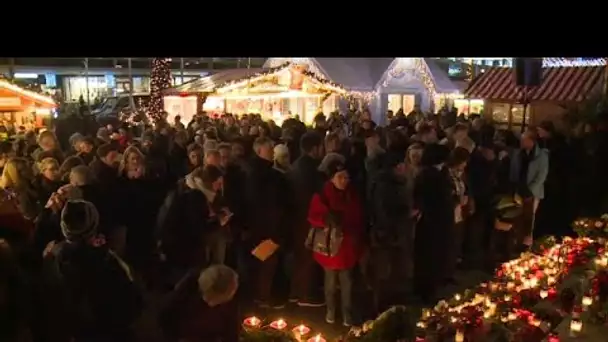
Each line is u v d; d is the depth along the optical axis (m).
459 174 7.57
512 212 8.47
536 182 8.67
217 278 3.92
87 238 4.09
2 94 12.99
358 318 6.64
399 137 7.93
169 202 6.13
